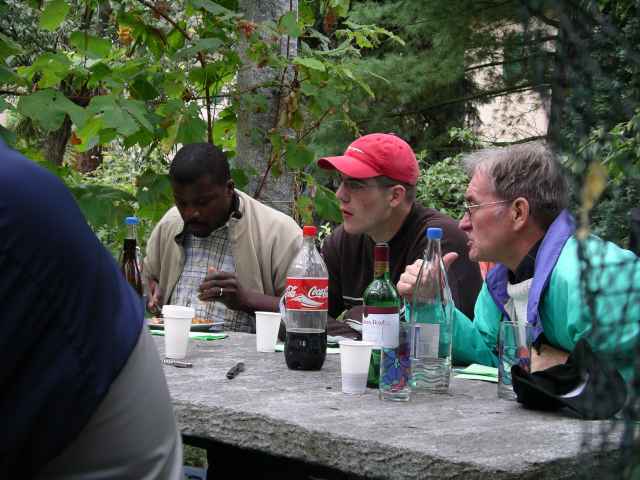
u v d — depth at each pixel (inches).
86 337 38.2
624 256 33.7
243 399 72.6
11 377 37.5
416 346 80.0
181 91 151.3
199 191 136.3
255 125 162.1
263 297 129.1
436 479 54.0
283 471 91.4
